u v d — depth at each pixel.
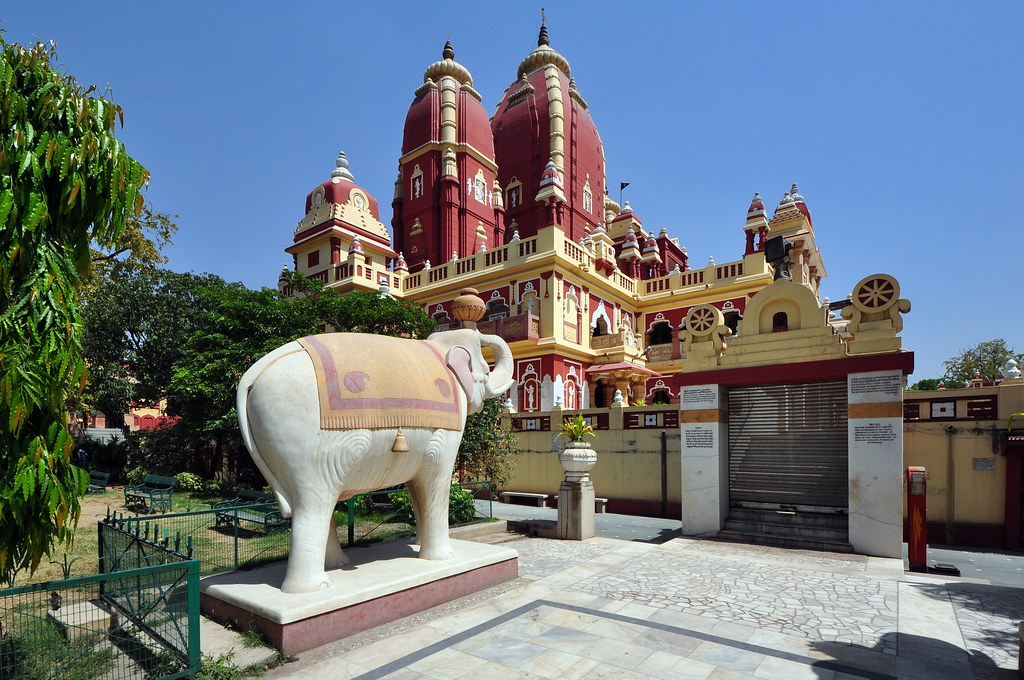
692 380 10.98
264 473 5.29
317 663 4.53
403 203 33.06
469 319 7.77
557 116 31.91
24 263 3.69
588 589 6.70
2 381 3.40
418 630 5.26
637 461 14.21
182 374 13.83
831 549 9.25
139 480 17.64
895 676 4.41
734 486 10.88
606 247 25.23
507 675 4.36
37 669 4.31
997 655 4.85
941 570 8.07
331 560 6.06
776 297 10.48
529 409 21.17
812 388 10.24
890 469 8.96
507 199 33.38
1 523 3.70
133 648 4.76
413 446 5.77
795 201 28.39
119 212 4.14
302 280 16.92
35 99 3.82
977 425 10.67
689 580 7.17
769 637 5.19
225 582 5.57
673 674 4.39
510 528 10.85
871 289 9.52
